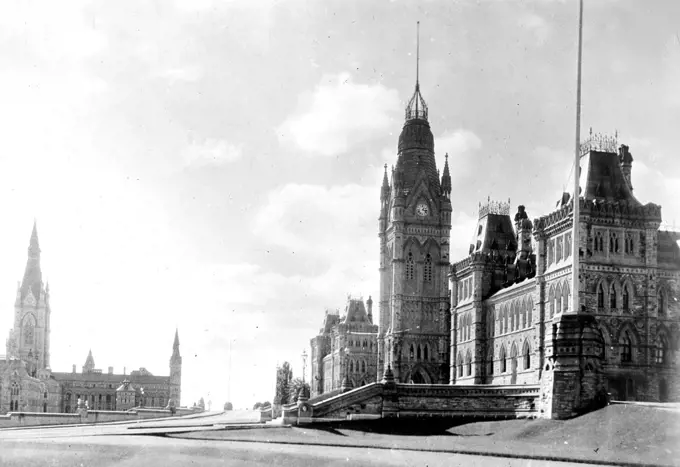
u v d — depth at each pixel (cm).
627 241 11912
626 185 12500
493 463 5872
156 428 9931
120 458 6450
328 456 6219
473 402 11006
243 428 9662
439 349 19712
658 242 12288
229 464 6050
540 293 13000
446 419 10656
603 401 8562
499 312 15812
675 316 11975
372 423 10369
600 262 11750
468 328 17062
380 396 10919
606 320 11644
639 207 11938
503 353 15550
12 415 12775
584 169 12531
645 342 11700
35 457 6525
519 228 16862
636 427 7281
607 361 11512
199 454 6494
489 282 16762
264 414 13062
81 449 6812
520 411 10625
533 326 14025
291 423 10438
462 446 7094
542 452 6494
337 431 9462
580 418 8231
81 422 13888
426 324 19850
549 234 12938
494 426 9225
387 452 6562
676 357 11819
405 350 19625
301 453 6412
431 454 6412
